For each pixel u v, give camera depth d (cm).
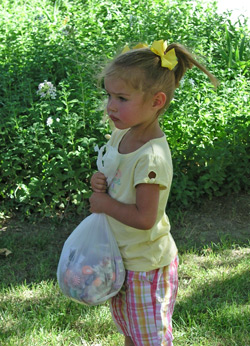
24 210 285
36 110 310
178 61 148
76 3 552
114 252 148
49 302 213
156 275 148
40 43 407
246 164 309
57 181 288
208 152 304
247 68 442
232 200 306
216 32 483
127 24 446
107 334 196
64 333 194
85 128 312
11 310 208
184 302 213
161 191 144
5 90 334
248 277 231
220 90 375
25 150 294
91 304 149
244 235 274
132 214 142
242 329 196
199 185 302
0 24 454
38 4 564
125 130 152
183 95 340
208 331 195
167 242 151
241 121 328
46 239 264
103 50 383
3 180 298
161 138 145
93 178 150
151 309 148
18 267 241
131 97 139
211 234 274
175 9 482
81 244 150
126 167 144
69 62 375
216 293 221
